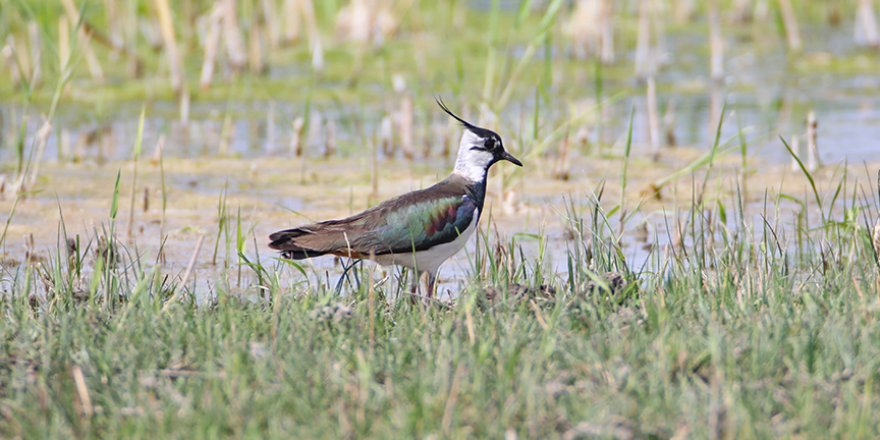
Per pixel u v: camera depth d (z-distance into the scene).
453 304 11.10
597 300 10.62
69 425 7.96
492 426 7.77
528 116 22.38
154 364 9.01
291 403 8.23
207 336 9.56
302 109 23.98
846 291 10.48
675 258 12.49
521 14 18.73
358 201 17.38
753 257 12.93
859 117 23.14
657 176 18.84
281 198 17.62
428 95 24.45
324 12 30.77
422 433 7.78
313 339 9.52
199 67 27.09
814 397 8.16
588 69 27.36
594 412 7.89
